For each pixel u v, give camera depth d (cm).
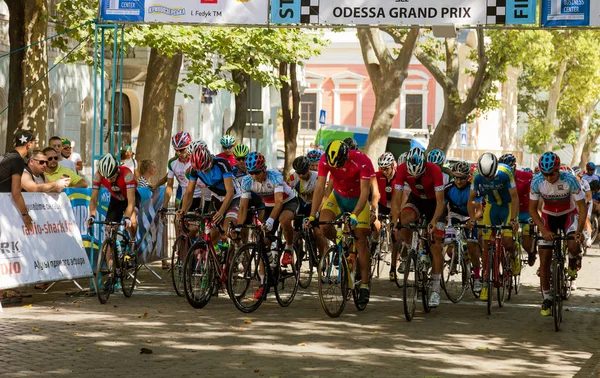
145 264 2941
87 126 5753
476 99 5884
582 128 10988
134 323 2025
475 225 2356
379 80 4806
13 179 2277
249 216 2409
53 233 2412
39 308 2238
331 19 2684
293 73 5662
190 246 2436
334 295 2162
